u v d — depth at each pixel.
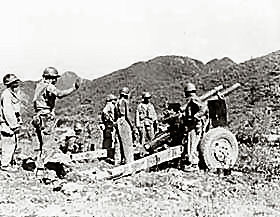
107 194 14.75
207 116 17.89
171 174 16.95
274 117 35.78
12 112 17.94
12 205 13.55
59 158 17.00
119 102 18.41
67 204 13.77
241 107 41.97
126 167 16.84
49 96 16.80
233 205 14.28
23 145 23.67
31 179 16.48
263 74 50.84
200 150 17.56
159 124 23.84
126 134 18.17
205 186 15.88
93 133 29.48
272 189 16.19
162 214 13.05
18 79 18.27
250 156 20.89
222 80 53.72
